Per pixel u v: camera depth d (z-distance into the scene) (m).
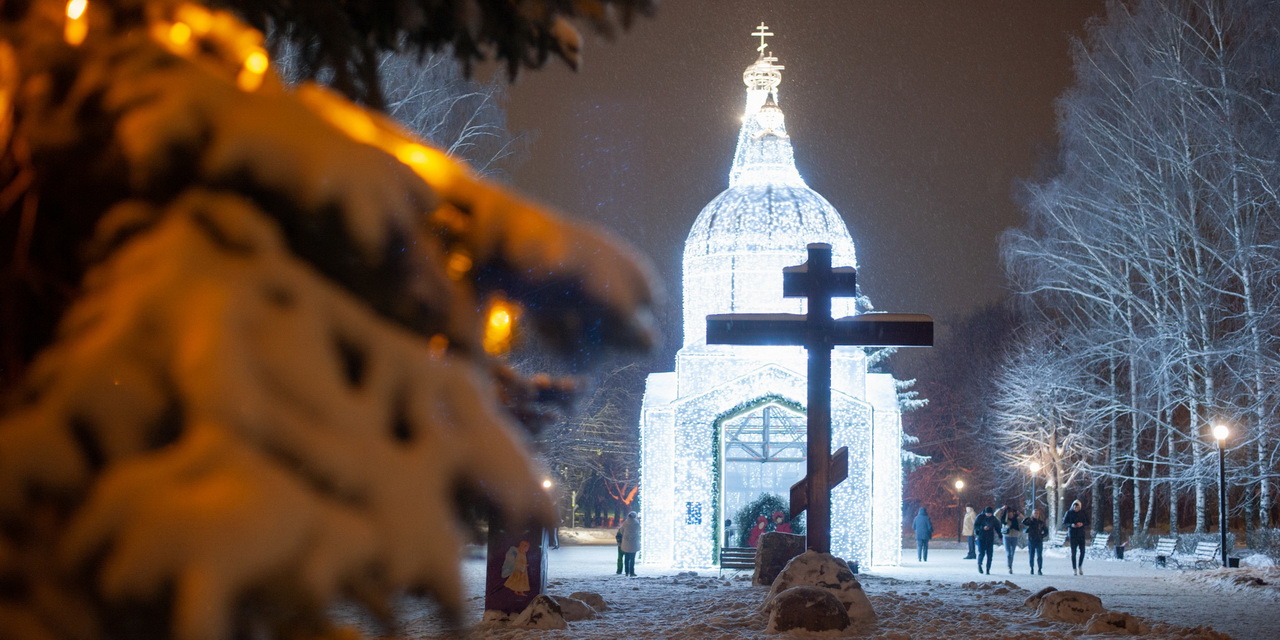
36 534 1.80
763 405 29.00
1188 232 33.19
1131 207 35.47
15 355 2.28
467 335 2.50
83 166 2.21
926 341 14.55
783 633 12.50
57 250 2.29
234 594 1.60
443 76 30.38
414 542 1.86
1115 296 37.94
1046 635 12.89
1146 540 38.56
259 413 1.78
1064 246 37.53
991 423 58.69
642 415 29.58
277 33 3.38
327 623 1.87
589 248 2.58
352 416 1.91
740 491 31.41
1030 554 27.70
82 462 1.80
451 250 2.58
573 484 52.81
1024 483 56.12
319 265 2.25
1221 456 28.55
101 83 2.19
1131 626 13.26
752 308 30.39
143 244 1.95
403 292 2.37
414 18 3.39
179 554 1.60
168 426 1.82
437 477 1.98
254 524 1.64
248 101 2.15
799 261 30.47
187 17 2.47
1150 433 47.34
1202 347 33.78
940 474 66.06
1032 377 47.00
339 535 1.74
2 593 1.77
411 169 2.38
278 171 2.08
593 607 15.39
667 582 22.44
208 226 2.01
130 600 1.62
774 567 21.25
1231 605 18.77
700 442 29.06
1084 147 36.12
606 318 2.68
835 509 28.83
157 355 1.83
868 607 13.46
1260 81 31.88
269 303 1.95
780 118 33.12
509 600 13.76
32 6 2.40
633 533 24.91
